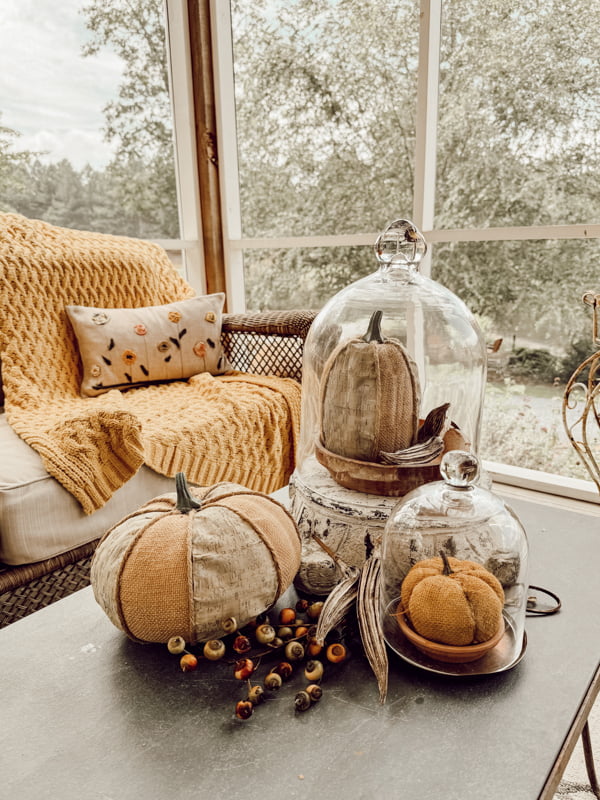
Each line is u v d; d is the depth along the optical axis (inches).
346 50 92.4
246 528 24.7
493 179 83.9
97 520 47.4
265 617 25.9
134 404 61.4
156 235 101.7
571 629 25.5
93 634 25.9
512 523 26.1
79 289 68.2
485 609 22.4
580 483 72.7
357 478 31.3
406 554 25.7
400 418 30.9
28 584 43.4
